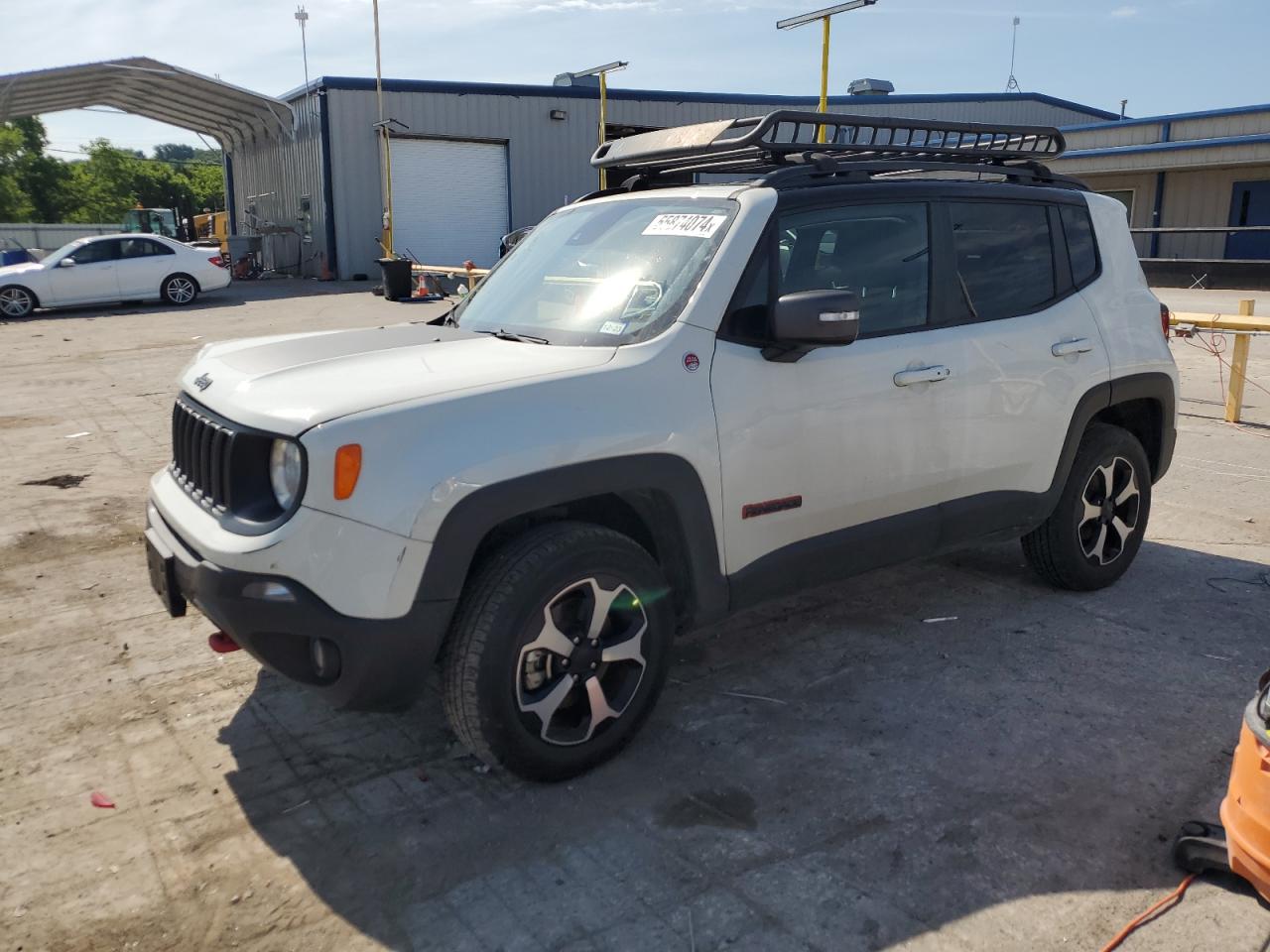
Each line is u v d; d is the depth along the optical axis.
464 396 3.06
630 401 3.29
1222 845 2.76
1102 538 4.89
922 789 3.29
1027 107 37.56
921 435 4.04
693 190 4.02
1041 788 3.29
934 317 4.14
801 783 3.34
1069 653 4.30
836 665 4.21
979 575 5.25
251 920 2.73
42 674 4.14
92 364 12.51
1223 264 24.20
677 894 2.80
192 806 3.24
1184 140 28.55
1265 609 4.75
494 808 3.22
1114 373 4.74
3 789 3.33
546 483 3.09
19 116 30.80
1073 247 4.75
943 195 4.25
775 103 32.69
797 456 3.70
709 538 3.52
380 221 28.03
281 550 2.91
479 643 3.06
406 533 2.90
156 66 25.94
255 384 3.29
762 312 3.61
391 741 3.63
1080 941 2.60
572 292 3.90
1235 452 7.64
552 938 2.65
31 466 7.49
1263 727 2.59
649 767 3.45
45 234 41.56
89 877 2.91
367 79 27.17
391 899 2.81
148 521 3.63
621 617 3.40
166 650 4.37
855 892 2.80
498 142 29.20
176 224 38.28
